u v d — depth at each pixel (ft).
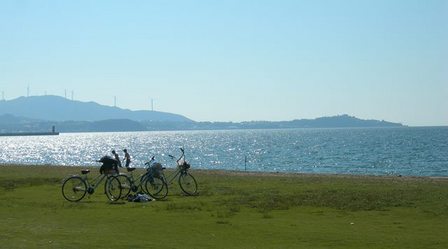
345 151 320.70
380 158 254.68
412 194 67.62
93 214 53.57
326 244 39.17
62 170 120.98
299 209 57.11
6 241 38.11
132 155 321.73
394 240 40.57
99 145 507.30
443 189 74.79
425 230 44.91
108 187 67.36
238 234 42.96
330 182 90.48
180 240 40.09
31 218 50.19
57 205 60.85
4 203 61.93
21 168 129.39
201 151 362.53
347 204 59.82
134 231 43.68
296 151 336.90
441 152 288.30
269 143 475.31
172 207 58.54
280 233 43.45
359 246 38.47
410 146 359.46
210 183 87.30
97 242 38.37
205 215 53.01
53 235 40.91
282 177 104.83
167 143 528.63
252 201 63.21
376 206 58.34
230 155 312.91
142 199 65.16
